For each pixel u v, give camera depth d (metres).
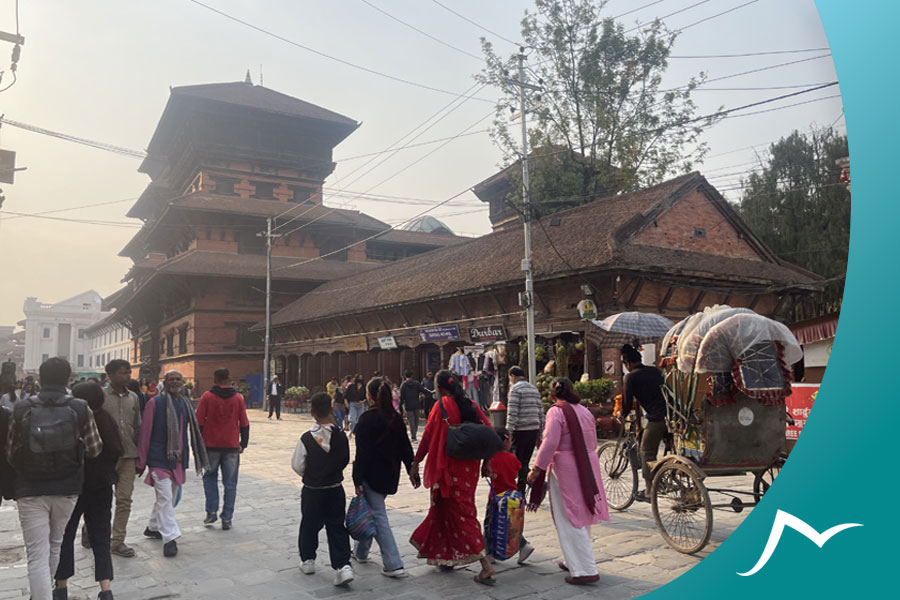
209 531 7.65
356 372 35.75
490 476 6.06
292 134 53.44
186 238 50.56
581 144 36.66
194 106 48.81
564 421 5.81
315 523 5.83
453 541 5.68
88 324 111.62
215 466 7.86
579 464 5.70
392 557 5.78
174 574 5.93
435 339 26.20
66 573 5.22
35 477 4.67
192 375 43.56
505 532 5.75
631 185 34.62
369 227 53.81
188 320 45.47
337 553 5.56
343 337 33.72
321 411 5.91
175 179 57.41
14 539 7.57
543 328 21.09
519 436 8.41
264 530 7.70
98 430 5.33
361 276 41.25
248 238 49.69
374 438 5.98
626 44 34.44
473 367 24.33
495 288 22.06
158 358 55.31
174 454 6.77
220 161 50.41
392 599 5.18
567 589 5.34
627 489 8.61
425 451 5.88
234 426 7.87
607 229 20.72
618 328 10.64
